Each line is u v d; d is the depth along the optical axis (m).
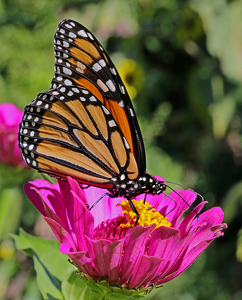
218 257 0.65
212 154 0.70
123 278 0.30
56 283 0.33
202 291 0.61
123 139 0.32
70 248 0.30
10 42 0.56
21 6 0.59
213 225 0.31
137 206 0.32
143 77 0.66
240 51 0.64
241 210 0.65
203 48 0.69
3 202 0.36
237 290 0.63
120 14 0.68
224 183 0.68
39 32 0.58
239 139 0.69
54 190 0.32
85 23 0.66
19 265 0.54
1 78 0.55
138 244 0.30
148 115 0.70
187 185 0.69
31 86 0.55
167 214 0.33
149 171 0.64
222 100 0.66
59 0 0.62
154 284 0.31
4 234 0.47
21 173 0.36
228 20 0.63
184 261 0.30
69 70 0.32
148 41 0.69
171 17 0.67
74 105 0.32
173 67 0.71
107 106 0.33
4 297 0.51
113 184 0.33
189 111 0.71
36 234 0.56
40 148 0.32
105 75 0.32
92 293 0.31
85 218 0.30
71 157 0.32
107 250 0.30
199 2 0.64
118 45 0.71
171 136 0.71
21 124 0.32
